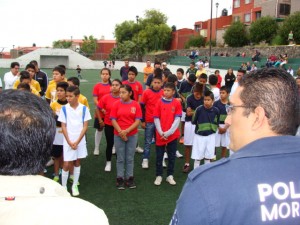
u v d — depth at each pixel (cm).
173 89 525
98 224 103
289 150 120
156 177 547
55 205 104
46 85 771
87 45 6219
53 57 4662
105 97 596
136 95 723
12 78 738
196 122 540
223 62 3303
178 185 541
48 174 572
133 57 5131
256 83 130
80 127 480
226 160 121
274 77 130
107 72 676
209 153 542
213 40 4603
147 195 497
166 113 523
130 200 478
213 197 112
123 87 505
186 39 5394
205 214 111
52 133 118
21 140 109
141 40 5394
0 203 101
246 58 3200
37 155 112
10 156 108
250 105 129
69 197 110
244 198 111
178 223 117
